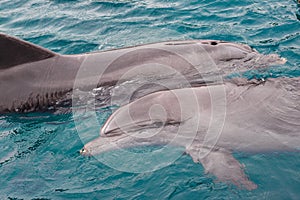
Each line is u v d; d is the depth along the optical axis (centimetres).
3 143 574
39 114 623
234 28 932
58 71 636
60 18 1070
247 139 505
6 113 621
